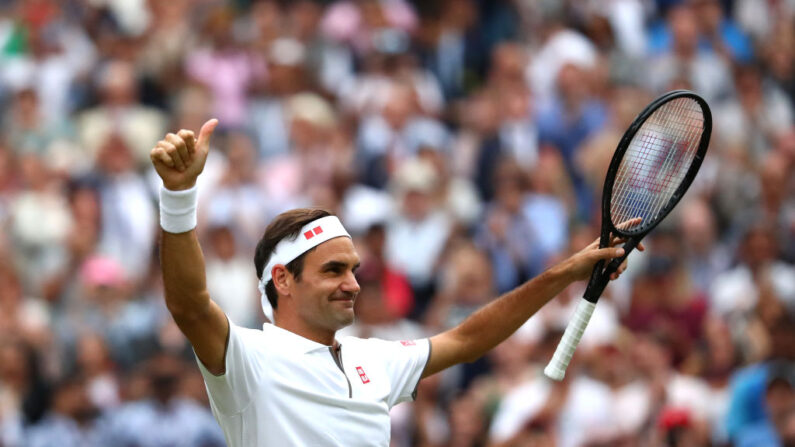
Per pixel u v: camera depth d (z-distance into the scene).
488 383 41.72
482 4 65.31
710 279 51.12
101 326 46.19
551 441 38.94
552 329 41.31
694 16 63.03
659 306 45.97
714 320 44.03
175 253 19.42
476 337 22.98
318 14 63.75
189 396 42.78
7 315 46.78
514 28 64.25
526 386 40.25
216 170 54.06
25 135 57.09
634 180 25.75
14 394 43.97
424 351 22.56
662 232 47.34
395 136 56.00
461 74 62.94
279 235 21.30
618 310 47.12
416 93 58.34
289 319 21.31
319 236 21.14
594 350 40.78
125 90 57.97
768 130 60.50
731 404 40.69
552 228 51.16
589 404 39.81
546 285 22.64
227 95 58.84
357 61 62.16
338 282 21.08
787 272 48.91
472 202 54.16
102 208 52.38
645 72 61.25
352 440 20.84
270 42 61.78
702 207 53.12
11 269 48.22
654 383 40.09
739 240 51.16
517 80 58.69
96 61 61.53
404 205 50.12
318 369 20.91
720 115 59.78
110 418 42.66
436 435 41.19
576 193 54.66
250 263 49.22
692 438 39.03
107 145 53.25
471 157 56.06
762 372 40.62
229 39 60.81
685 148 26.17
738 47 65.31
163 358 42.81
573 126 56.62
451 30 63.59
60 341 45.47
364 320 42.44
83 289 47.94
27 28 63.62
